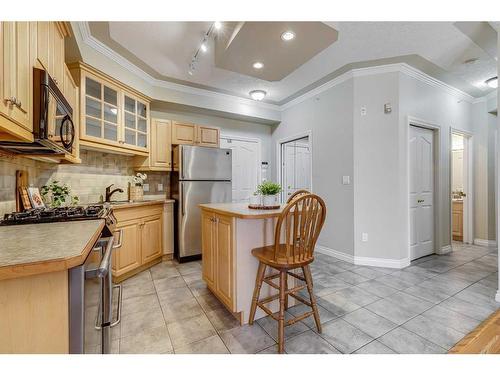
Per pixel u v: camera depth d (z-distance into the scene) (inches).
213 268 82.1
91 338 34.1
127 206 101.9
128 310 77.5
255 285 70.4
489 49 101.1
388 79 115.9
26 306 28.6
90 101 99.3
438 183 135.2
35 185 82.2
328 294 87.5
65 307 29.8
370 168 119.0
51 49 61.3
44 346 29.0
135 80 118.6
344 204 127.3
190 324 69.8
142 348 59.2
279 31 77.2
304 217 61.8
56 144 57.2
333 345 59.7
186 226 129.3
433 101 130.7
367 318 71.7
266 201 79.2
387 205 116.0
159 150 134.1
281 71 104.0
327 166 137.5
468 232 161.6
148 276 107.4
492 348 55.5
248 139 181.6
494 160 153.3
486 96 153.3
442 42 96.3
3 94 36.4
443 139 137.0
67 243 35.3
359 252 120.9
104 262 35.0
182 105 142.8
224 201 141.3
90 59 94.3
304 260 61.8
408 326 67.4
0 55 35.5
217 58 95.2
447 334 63.4
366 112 119.7
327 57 108.6
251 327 68.3
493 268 114.0
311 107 149.3
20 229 46.4
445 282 97.6
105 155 120.5
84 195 109.5
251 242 71.7
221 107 154.5
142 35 91.5
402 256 115.5
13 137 45.7
